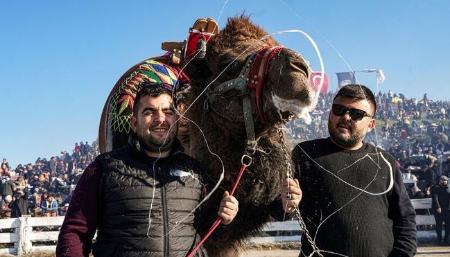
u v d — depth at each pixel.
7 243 13.91
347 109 3.45
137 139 2.93
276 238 12.65
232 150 3.51
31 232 13.44
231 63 3.54
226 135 3.53
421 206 13.91
